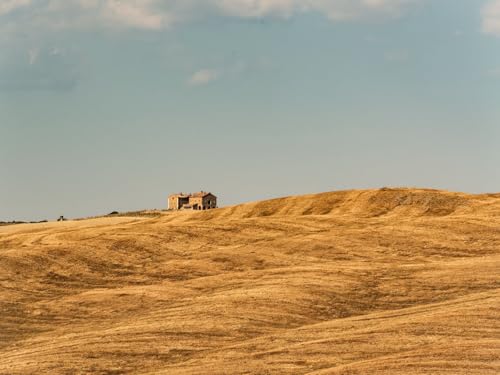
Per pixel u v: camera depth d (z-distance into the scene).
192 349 152.88
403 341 145.88
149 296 198.50
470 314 160.12
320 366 136.12
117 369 144.12
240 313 175.50
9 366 148.12
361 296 188.12
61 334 171.38
